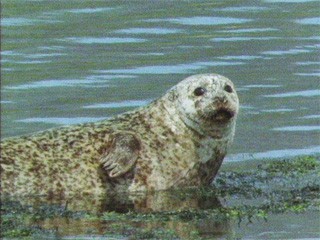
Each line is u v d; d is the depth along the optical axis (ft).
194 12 394.11
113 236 219.41
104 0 409.90
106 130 258.78
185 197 249.34
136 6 402.31
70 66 336.08
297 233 221.05
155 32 370.94
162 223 228.02
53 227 225.15
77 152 254.68
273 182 257.96
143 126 260.01
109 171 253.24
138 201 246.27
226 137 261.03
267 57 345.10
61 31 371.97
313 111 299.99
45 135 257.75
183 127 258.78
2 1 403.13
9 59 341.82
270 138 284.00
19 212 235.61
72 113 296.92
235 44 357.41
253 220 229.66
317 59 342.64
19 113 296.71
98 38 363.97
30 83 320.50
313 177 261.24
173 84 320.29
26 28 374.63
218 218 231.09
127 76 327.47
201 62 339.77
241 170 266.98
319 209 236.63
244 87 317.83
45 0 410.31
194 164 258.57
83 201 246.68
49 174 251.39
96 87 318.04
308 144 280.51
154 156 256.52
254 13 393.70
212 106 255.29
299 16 389.60
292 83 321.11
